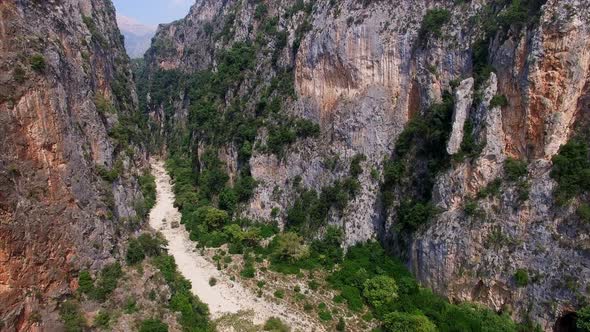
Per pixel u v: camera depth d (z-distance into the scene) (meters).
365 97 63.84
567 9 43.25
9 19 42.25
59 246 41.12
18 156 38.84
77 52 58.38
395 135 61.38
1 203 35.53
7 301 34.88
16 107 39.22
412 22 62.28
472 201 47.78
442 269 48.12
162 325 42.75
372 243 58.69
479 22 54.97
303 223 64.56
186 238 68.25
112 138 63.53
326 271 56.91
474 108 49.84
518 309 42.41
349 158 63.47
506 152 47.66
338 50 66.75
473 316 43.91
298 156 68.56
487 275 44.59
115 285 45.00
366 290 50.56
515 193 44.72
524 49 46.03
